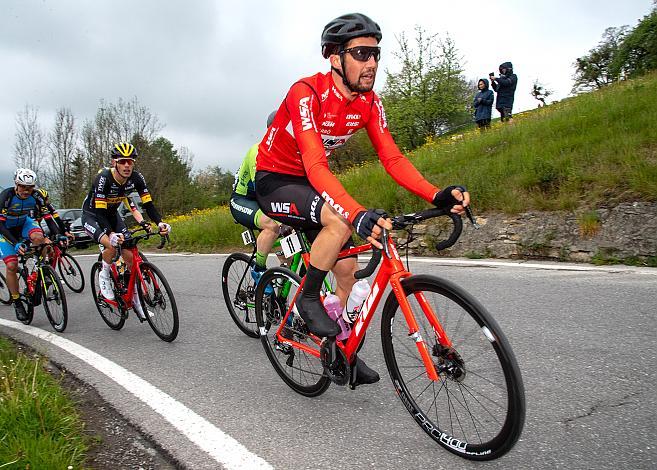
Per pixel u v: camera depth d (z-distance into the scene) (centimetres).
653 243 480
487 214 632
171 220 1636
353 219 199
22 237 600
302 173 272
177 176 5375
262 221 370
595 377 263
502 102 1098
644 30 1454
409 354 227
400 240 683
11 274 521
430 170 842
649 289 399
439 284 198
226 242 1030
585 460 193
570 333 328
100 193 468
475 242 614
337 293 257
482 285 467
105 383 316
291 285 287
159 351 380
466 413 204
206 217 1251
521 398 176
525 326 350
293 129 237
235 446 226
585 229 526
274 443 227
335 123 246
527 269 510
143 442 239
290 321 286
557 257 539
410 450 213
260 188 277
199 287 624
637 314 349
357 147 2012
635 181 518
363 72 223
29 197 579
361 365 255
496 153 795
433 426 215
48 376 320
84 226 481
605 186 550
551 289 430
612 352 292
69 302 622
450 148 931
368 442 222
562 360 288
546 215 573
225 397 284
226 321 455
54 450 211
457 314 199
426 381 223
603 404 234
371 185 880
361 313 234
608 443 203
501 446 185
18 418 236
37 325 519
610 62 1708
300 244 286
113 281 451
